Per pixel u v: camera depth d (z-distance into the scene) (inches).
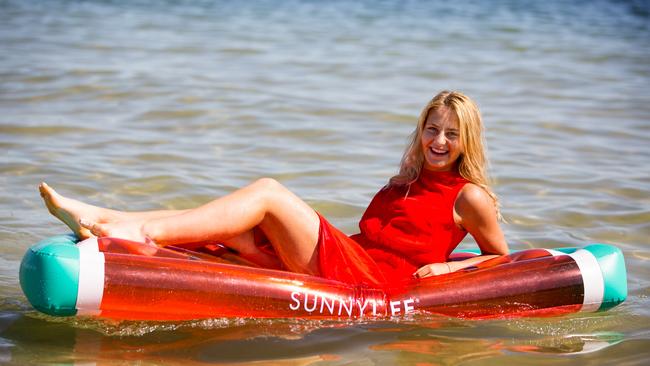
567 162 324.5
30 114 363.9
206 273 171.9
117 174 287.1
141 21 643.5
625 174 309.0
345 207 264.5
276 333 172.7
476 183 192.1
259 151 323.9
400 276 189.6
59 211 174.7
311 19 684.7
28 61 470.3
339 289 179.9
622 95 447.2
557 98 437.7
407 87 449.1
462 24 682.2
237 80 445.7
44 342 166.7
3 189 267.7
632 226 255.9
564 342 175.0
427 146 190.5
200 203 263.7
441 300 181.9
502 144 348.8
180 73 456.4
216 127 356.5
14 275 203.9
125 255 168.6
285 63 500.4
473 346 170.9
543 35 637.3
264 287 174.7
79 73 444.5
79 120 357.7
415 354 165.8
